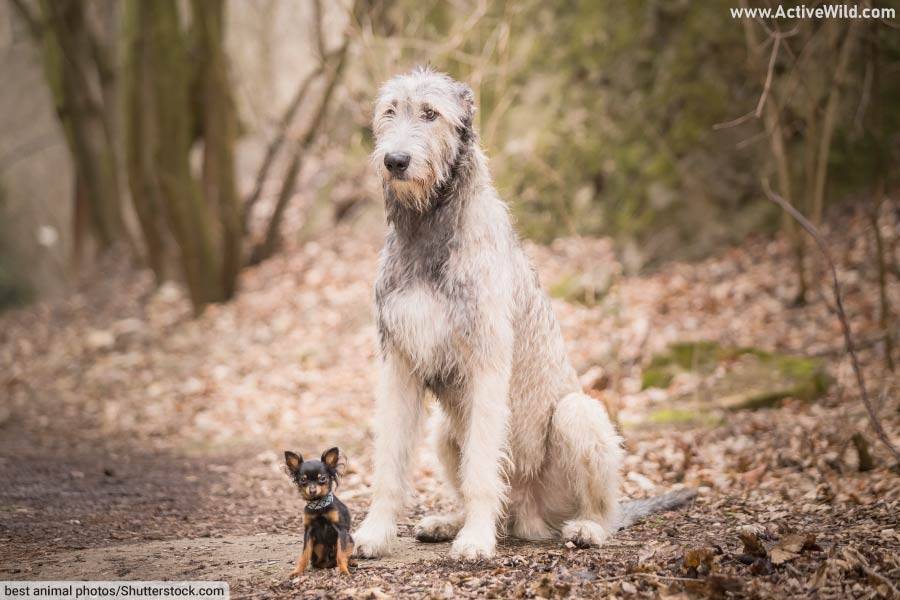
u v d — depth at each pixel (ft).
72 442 37.60
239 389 44.32
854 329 40.37
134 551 19.90
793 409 34.06
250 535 22.26
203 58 57.16
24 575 17.88
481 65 53.78
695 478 27.27
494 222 18.98
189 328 55.21
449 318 18.29
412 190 18.04
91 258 75.61
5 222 116.06
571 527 19.74
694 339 42.73
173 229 56.70
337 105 66.80
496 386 18.48
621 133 57.31
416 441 19.44
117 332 56.49
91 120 73.31
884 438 22.00
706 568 16.62
